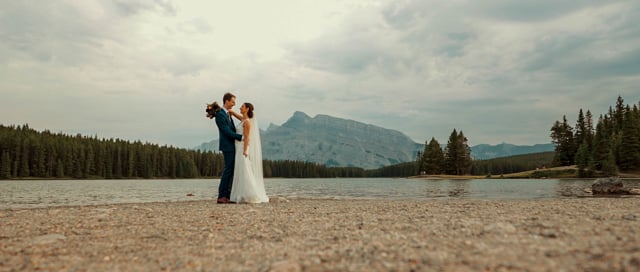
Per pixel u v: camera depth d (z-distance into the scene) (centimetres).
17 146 10462
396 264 435
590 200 1416
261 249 552
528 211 948
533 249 481
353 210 1079
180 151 14875
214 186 5172
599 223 685
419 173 13088
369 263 447
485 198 1916
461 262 431
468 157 11125
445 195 2359
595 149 8231
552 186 3791
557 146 10131
